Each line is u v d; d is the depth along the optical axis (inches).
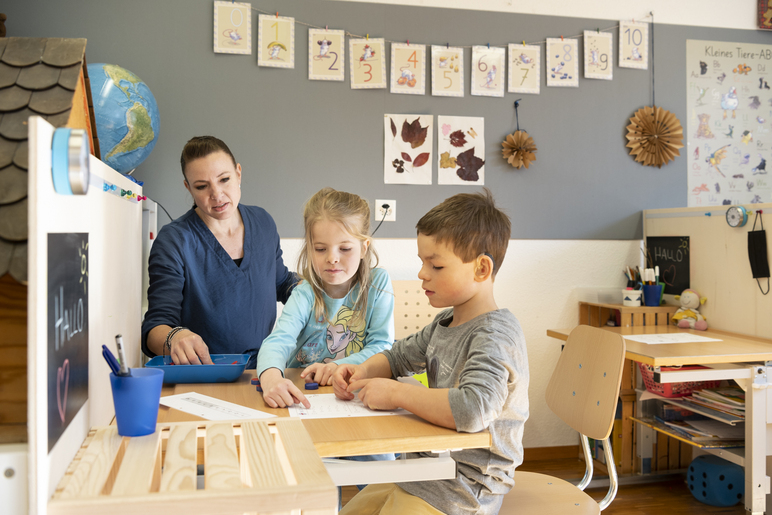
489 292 40.3
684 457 96.7
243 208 67.8
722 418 78.3
